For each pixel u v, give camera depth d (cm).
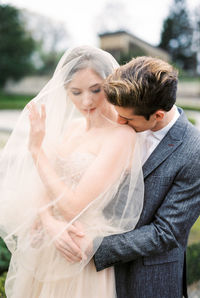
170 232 110
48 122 124
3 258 229
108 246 110
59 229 111
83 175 114
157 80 99
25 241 119
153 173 115
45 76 3244
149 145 121
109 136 116
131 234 112
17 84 3309
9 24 3066
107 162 109
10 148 122
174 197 112
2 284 205
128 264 123
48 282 120
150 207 116
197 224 305
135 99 100
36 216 118
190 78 2720
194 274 258
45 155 115
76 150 125
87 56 112
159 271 120
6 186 121
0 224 122
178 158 113
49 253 119
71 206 107
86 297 118
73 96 119
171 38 3447
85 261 111
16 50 3173
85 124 133
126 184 114
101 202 111
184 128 118
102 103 119
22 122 122
